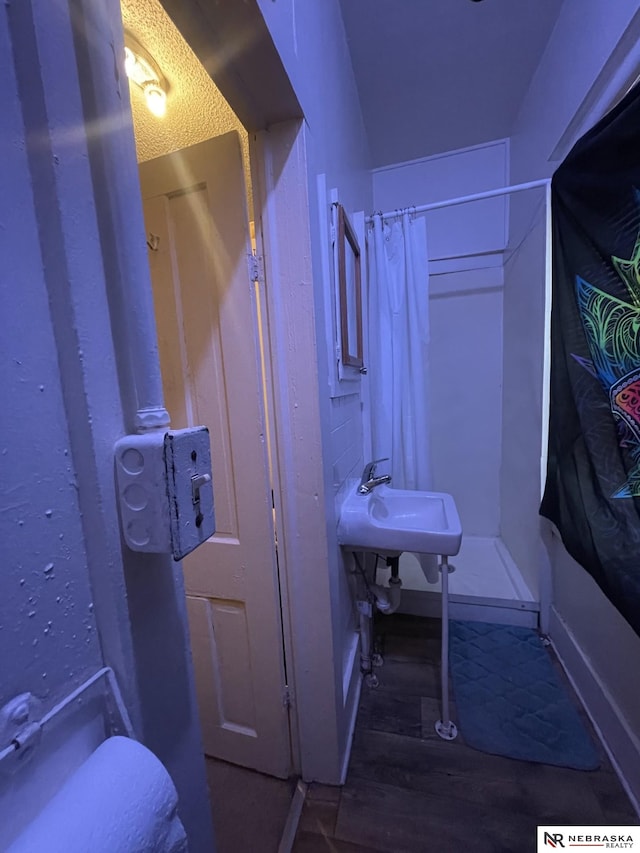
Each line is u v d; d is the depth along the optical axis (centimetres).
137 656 38
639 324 102
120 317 36
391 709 137
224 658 111
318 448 96
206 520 41
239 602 106
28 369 29
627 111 97
